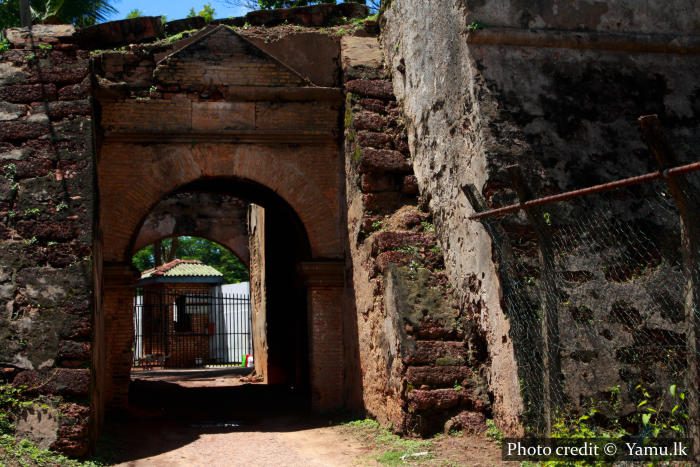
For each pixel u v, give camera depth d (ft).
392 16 33.45
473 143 24.23
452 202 26.27
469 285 24.91
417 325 25.26
